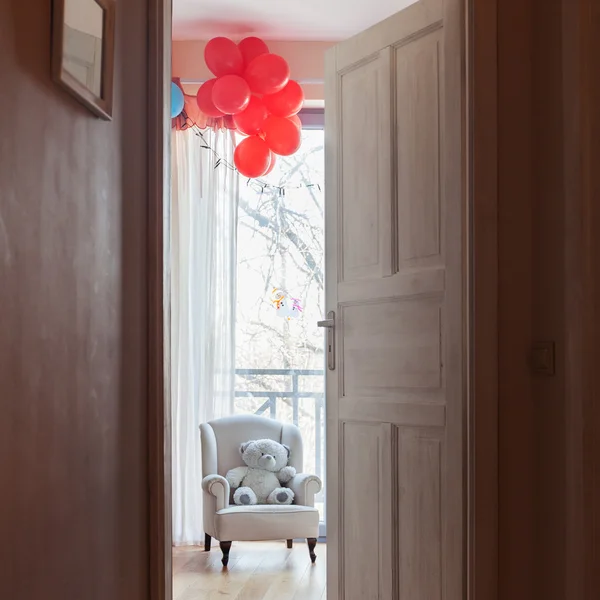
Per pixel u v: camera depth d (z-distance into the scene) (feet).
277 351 19.31
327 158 10.61
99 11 5.45
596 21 7.23
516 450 8.05
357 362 9.96
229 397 17.62
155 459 6.68
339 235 10.35
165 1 7.00
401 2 14.97
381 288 9.58
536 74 8.02
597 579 6.99
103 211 5.69
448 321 8.56
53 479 4.65
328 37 16.93
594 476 7.01
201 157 17.62
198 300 17.49
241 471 16.48
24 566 4.21
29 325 4.32
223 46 14.26
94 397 5.43
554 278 7.63
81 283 5.20
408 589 9.12
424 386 8.97
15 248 4.14
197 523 17.34
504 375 8.09
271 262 19.42
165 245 6.90
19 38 4.22
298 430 17.12
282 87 14.52
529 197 8.11
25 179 4.29
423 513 8.93
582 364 7.09
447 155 8.64
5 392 4.00
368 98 9.99
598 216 7.14
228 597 13.46
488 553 7.98
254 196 19.51
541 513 7.81
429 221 9.03
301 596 13.52
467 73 8.37
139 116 6.62
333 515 10.28
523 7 8.23
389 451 9.39
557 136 7.60
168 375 6.94
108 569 5.67
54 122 4.75
